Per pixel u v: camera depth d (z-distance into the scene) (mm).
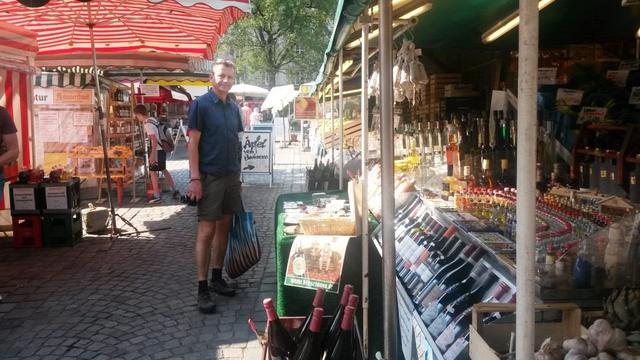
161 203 10016
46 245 6859
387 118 2488
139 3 6703
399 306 3117
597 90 4656
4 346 3986
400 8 3309
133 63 9898
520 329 1400
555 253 2205
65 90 10266
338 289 3496
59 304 4832
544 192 3348
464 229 2984
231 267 4969
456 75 6848
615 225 2154
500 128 4371
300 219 3836
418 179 4547
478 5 3910
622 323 1949
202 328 4293
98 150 9883
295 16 28906
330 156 8977
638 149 3537
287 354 2564
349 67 6402
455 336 2229
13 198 6785
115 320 4465
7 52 7055
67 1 6539
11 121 5371
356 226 3707
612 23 4699
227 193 4805
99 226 7551
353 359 2500
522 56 1318
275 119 25188
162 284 5359
